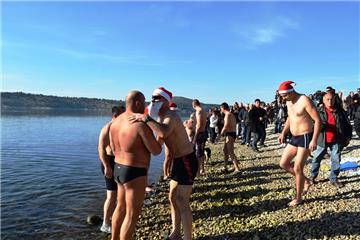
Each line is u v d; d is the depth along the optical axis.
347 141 9.30
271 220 7.64
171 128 5.94
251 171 13.65
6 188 14.76
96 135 44.22
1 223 10.01
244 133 22.83
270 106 30.61
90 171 18.91
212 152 21.23
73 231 9.10
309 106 7.39
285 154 8.05
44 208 11.48
